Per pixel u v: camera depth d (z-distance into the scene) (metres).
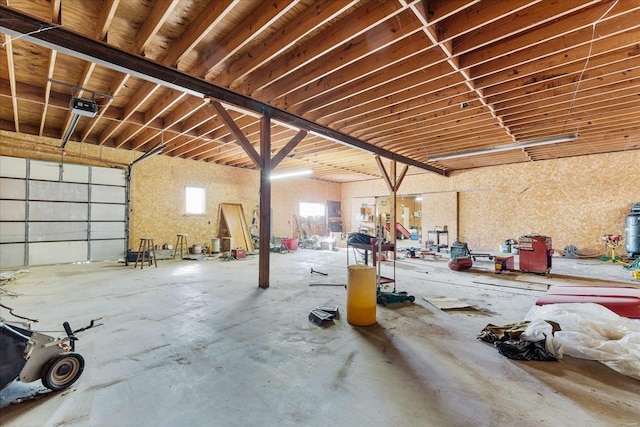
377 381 1.90
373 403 1.67
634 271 5.46
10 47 3.13
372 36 3.16
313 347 2.43
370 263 7.25
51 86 4.46
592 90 4.28
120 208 7.72
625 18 2.84
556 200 8.75
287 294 4.17
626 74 3.78
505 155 8.45
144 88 4.45
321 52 3.18
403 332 2.76
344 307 3.55
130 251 6.97
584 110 4.88
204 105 4.89
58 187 6.82
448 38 2.94
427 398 1.71
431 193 11.30
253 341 2.54
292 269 6.39
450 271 6.13
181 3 2.75
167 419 1.54
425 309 3.50
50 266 6.54
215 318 3.13
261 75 3.91
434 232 9.89
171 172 8.69
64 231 6.90
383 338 2.62
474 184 10.27
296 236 12.27
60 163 6.85
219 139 6.81
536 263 5.68
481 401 1.68
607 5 2.67
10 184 6.23
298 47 3.42
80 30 3.04
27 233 6.42
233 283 4.89
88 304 3.60
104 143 7.50
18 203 6.32
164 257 8.07
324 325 2.93
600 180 8.09
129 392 1.78
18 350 1.65
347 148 7.66
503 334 2.48
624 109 4.88
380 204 13.17
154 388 1.83
